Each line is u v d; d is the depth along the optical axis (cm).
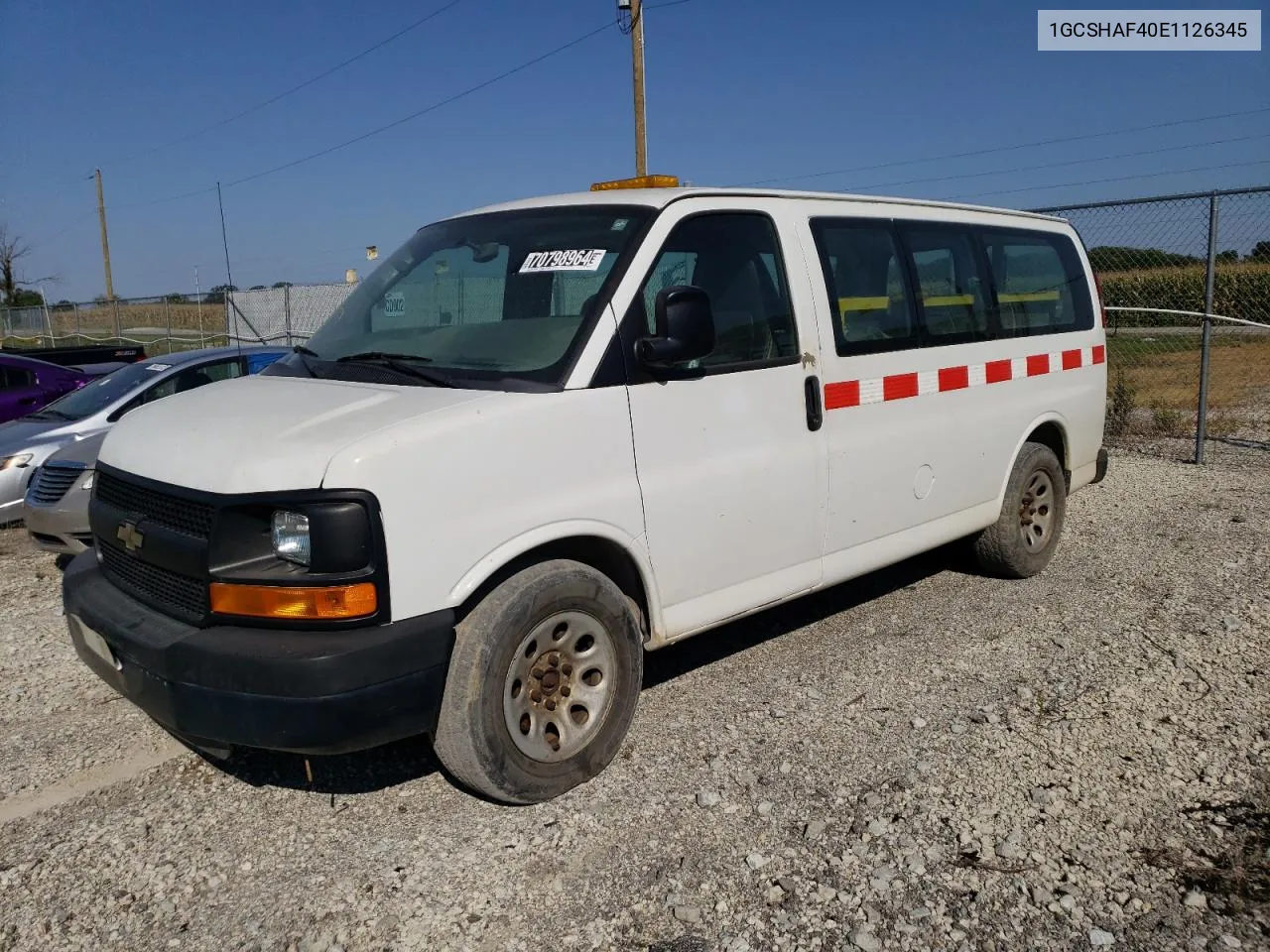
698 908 294
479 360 368
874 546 479
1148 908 289
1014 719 410
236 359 882
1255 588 564
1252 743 385
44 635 554
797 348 429
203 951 283
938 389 505
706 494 393
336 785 373
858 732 402
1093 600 557
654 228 386
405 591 308
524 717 347
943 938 279
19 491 791
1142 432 1084
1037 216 612
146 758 400
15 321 3294
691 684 455
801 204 451
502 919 292
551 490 343
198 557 312
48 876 320
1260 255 1034
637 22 1941
